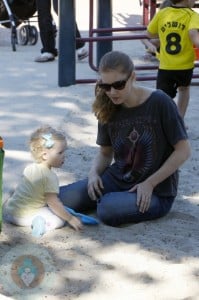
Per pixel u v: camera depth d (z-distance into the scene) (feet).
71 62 26.32
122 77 13.03
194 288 11.39
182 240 13.14
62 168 17.12
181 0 20.81
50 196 13.39
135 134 13.82
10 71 29.14
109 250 12.64
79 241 12.99
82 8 49.67
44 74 28.63
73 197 14.39
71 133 20.45
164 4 22.29
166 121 13.57
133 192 13.87
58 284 11.41
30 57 32.71
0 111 22.56
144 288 11.35
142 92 13.73
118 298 11.02
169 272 11.89
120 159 14.23
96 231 13.46
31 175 13.46
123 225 13.82
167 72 20.79
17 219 13.46
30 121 21.45
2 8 36.24
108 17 29.37
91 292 11.18
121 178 14.28
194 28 20.16
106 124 14.14
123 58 13.09
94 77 28.12
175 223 13.92
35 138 13.33
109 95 13.28
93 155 18.35
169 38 20.61
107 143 14.48
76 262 12.16
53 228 13.39
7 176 16.26
